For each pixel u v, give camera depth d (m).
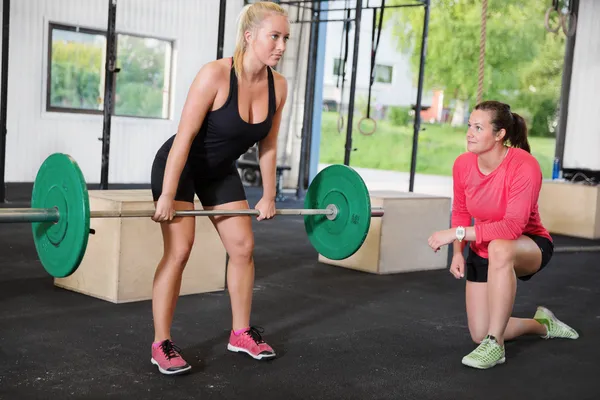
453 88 15.55
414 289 3.85
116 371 2.26
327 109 13.97
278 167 7.92
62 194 1.99
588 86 8.68
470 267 2.67
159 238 3.23
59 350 2.44
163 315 2.25
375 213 2.67
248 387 2.17
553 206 6.84
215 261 3.46
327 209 2.60
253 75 2.15
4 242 4.48
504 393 2.25
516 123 2.49
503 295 2.47
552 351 2.75
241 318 2.47
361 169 14.32
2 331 2.63
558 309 3.56
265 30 2.07
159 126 8.83
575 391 2.30
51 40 7.86
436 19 15.45
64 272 2.00
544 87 14.73
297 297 3.50
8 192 6.85
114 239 3.11
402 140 15.77
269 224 6.04
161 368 2.24
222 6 5.37
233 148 2.22
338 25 13.01
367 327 3.00
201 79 2.07
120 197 3.18
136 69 8.61
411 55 15.66
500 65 15.02
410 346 2.74
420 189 10.85
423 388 2.26
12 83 7.61
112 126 8.41
